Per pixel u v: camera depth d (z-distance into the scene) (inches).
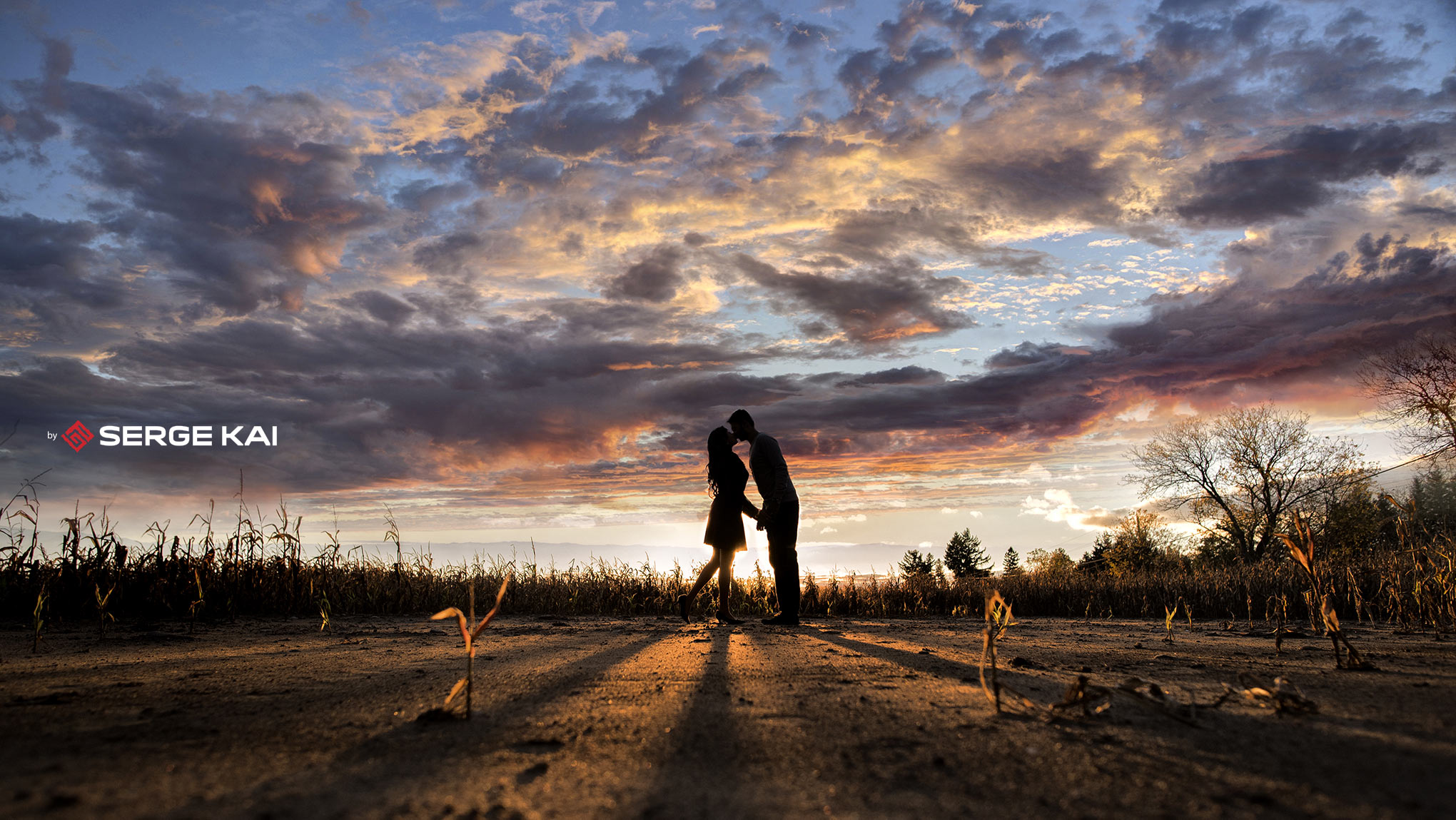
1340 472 1381.6
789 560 296.4
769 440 301.3
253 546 320.2
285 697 110.0
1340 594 342.6
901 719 93.1
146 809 57.9
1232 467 1674.5
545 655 169.5
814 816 57.2
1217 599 461.7
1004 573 571.2
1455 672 134.0
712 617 359.3
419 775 68.7
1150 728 85.3
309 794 62.4
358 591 362.6
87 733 85.0
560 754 76.7
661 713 97.7
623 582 418.6
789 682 125.0
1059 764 70.4
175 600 283.0
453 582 405.4
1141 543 1779.0
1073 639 233.8
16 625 245.4
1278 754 71.7
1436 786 60.4
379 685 122.0
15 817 55.4
